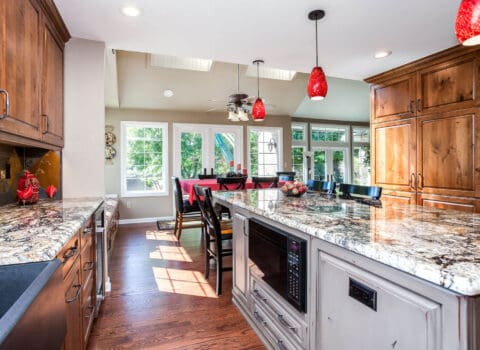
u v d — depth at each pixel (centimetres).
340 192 256
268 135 669
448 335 73
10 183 212
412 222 132
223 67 487
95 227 204
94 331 198
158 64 462
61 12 210
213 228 258
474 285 66
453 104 286
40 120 185
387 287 91
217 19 223
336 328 116
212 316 219
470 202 273
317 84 217
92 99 255
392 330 90
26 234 120
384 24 234
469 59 272
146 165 580
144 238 446
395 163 350
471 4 111
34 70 175
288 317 154
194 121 605
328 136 815
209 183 428
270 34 250
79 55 253
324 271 123
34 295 70
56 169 245
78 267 149
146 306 234
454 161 286
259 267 186
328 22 230
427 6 208
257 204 196
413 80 326
